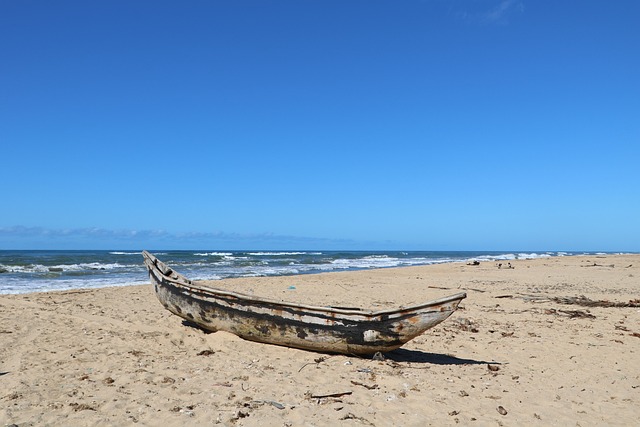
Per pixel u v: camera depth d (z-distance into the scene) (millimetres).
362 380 7125
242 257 65562
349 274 29391
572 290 20328
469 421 5684
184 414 5469
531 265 37094
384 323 8172
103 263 41656
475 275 28359
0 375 6773
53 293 17828
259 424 5262
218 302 9500
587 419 5949
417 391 6672
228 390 6402
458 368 8141
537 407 6309
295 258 65875
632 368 8383
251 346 8938
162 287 10750
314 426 5281
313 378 7125
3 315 12016
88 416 5293
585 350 9617
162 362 7805
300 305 8625
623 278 25969
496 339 10547
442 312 7906
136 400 5895
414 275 28703
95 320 11461
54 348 8531
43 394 5992
